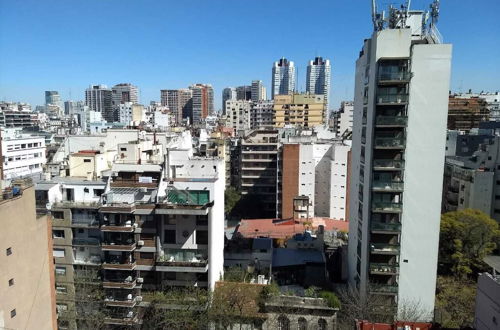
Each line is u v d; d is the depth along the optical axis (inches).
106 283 1760.6
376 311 1710.1
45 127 7003.0
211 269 1793.8
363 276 1879.9
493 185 2923.2
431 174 1708.9
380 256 1836.9
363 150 1908.2
